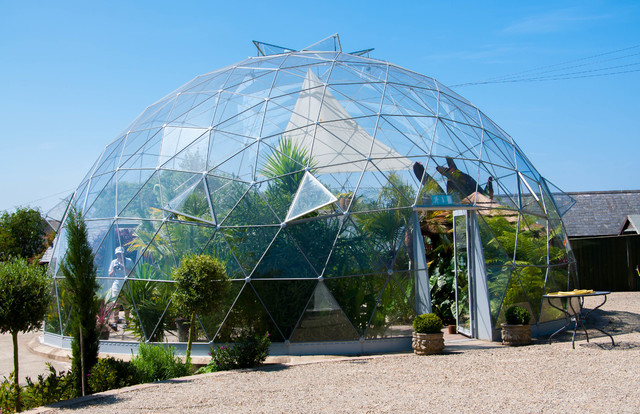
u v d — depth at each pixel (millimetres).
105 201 17125
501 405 8680
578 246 30141
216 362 12867
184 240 14984
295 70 18859
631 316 19312
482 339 15930
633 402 8570
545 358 12438
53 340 17516
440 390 9859
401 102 17656
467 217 16500
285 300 14125
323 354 14023
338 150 15539
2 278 10562
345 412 8641
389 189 15180
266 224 14555
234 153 15844
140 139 18266
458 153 16703
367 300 14406
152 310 14898
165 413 8969
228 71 20359
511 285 16078
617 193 35719
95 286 12055
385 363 12703
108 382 11125
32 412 9320
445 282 19531
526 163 19219
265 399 9648
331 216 14570
